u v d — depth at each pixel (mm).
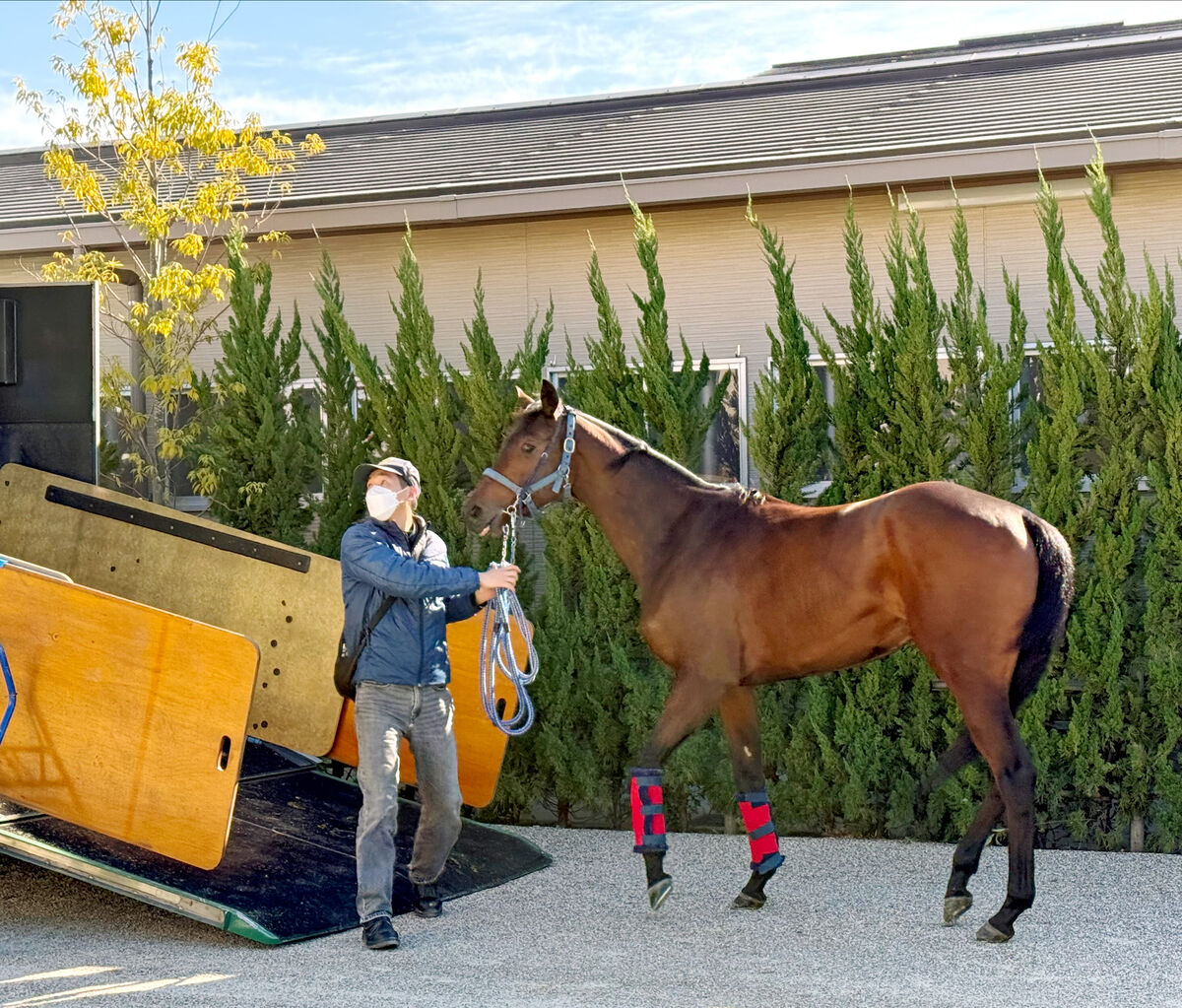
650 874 4875
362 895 4555
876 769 6348
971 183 7031
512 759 6914
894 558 4582
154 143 7914
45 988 4105
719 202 7453
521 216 7707
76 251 8430
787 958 4387
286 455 7434
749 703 5129
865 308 6582
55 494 6395
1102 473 6242
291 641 6262
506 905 5156
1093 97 7750
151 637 4676
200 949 4555
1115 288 6297
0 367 6367
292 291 8477
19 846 4754
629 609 6836
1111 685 6133
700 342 7664
